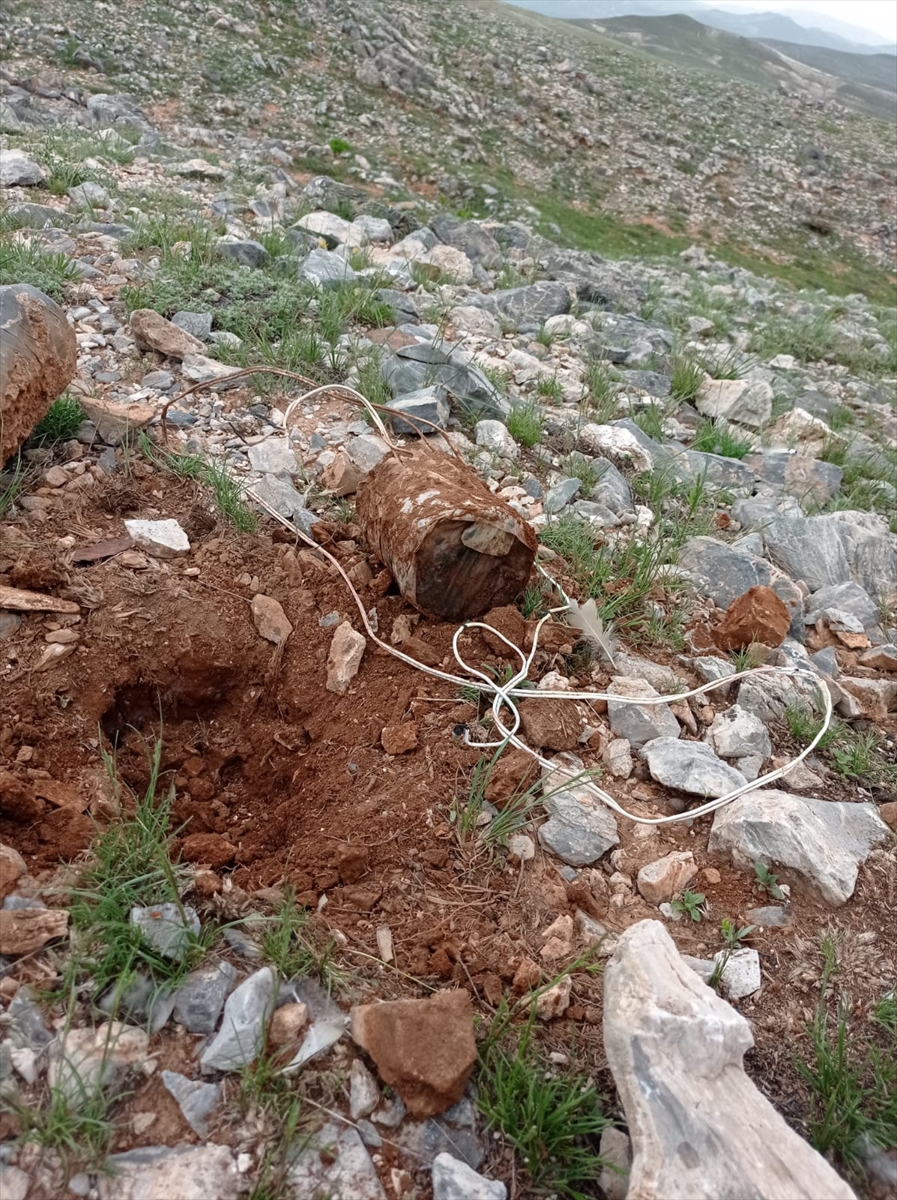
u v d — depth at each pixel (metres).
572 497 1.52
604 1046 0.75
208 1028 0.73
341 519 1.30
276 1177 0.65
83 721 0.99
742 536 1.59
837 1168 0.73
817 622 1.42
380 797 0.94
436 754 0.98
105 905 0.77
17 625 1.02
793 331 3.38
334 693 1.07
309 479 1.39
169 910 0.78
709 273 5.46
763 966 0.86
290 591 1.16
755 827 0.94
